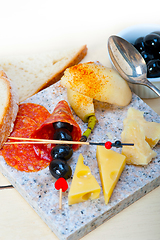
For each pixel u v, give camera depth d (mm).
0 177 507
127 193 475
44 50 638
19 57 620
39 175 485
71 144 496
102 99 525
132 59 553
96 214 462
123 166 485
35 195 472
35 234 472
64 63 608
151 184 487
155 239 470
